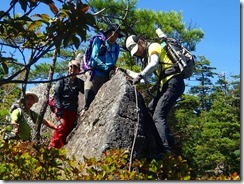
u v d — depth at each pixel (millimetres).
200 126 22469
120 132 4934
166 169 3977
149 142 5145
